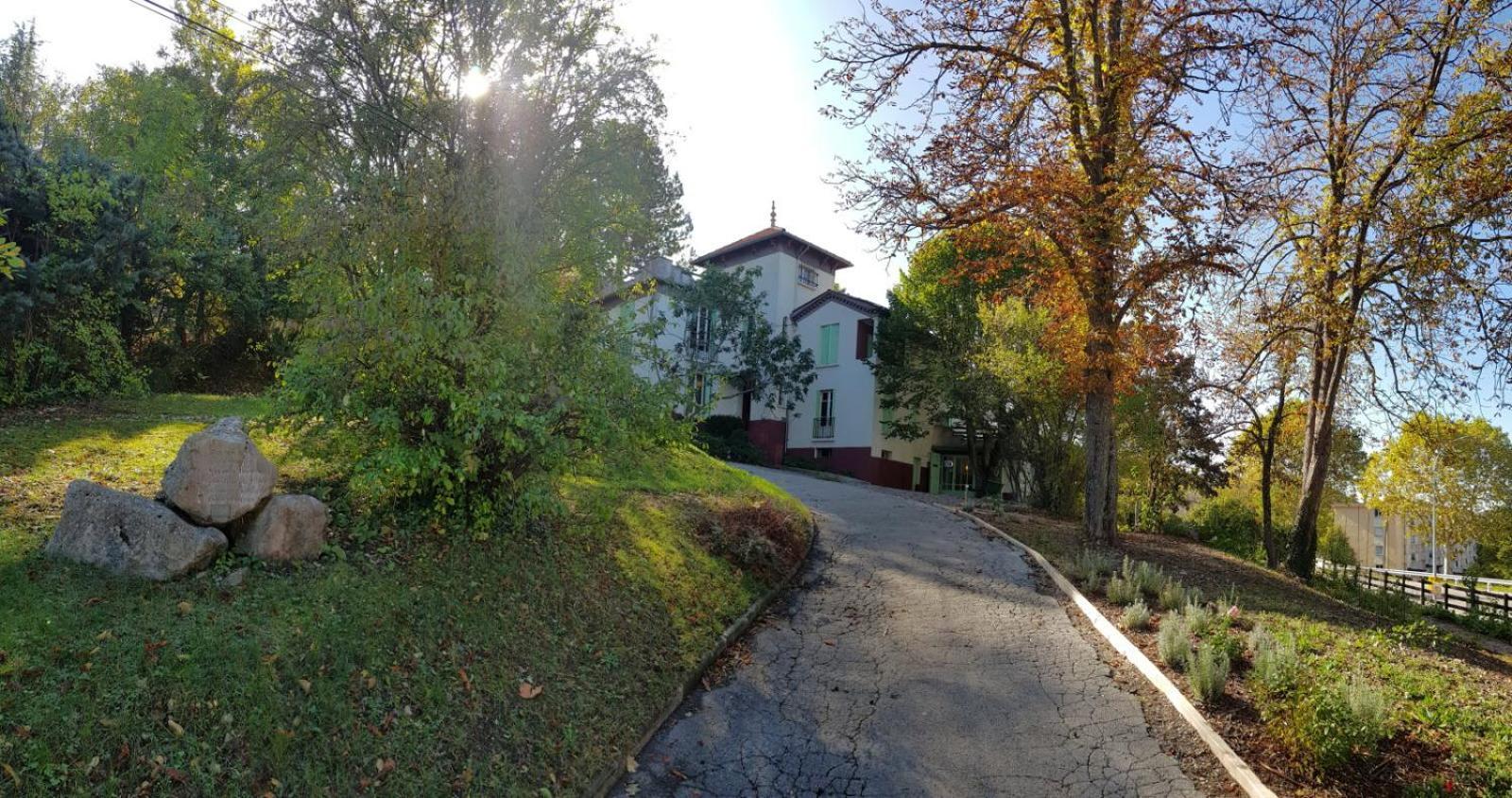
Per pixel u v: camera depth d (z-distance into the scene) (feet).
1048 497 78.18
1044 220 47.42
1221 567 52.90
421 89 64.08
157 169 77.71
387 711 18.65
